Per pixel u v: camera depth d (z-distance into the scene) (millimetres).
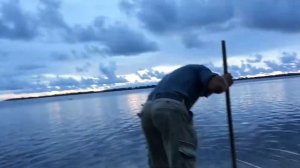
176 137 3143
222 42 4062
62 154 13539
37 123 30219
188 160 3156
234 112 22125
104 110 38875
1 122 35625
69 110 47000
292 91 40500
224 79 3486
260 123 16016
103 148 13664
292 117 17328
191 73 3500
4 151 15711
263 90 49094
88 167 10875
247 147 10930
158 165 3525
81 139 17062
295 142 11047
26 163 12656
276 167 8633
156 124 3232
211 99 36531
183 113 3219
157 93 3375
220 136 13266
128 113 30938
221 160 9719
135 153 11938
